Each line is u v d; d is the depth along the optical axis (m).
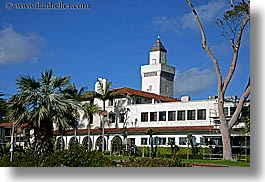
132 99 47.06
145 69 56.69
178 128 40.94
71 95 17.94
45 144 16.72
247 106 34.66
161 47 56.41
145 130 42.91
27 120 17.23
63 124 17.23
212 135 38.34
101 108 47.53
